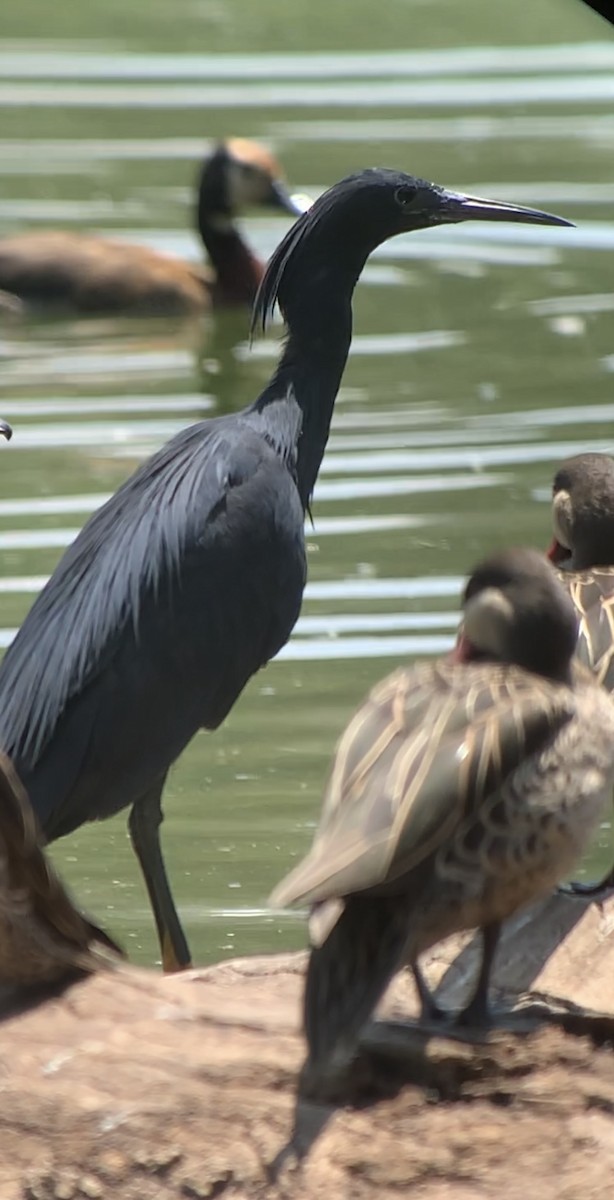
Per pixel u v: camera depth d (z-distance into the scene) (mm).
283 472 12430
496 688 7723
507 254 25969
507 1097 7730
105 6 35500
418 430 20031
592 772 7773
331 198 13117
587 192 27297
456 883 7469
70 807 11539
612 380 21469
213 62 32312
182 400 21406
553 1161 7523
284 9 35281
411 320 23594
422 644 15711
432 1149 7566
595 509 11531
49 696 11484
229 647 12016
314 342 13008
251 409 12812
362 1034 7805
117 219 27750
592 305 24016
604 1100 7695
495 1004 8344
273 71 31953
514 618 8039
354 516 18000
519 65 32281
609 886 10023
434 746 7402
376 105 30484
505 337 22906
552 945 9031
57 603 11844
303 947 12250
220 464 12172
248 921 12609
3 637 15508
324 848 7102
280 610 12281
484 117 30031
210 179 25391
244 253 25391
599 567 11359
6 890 8117
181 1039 8078
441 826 7254
